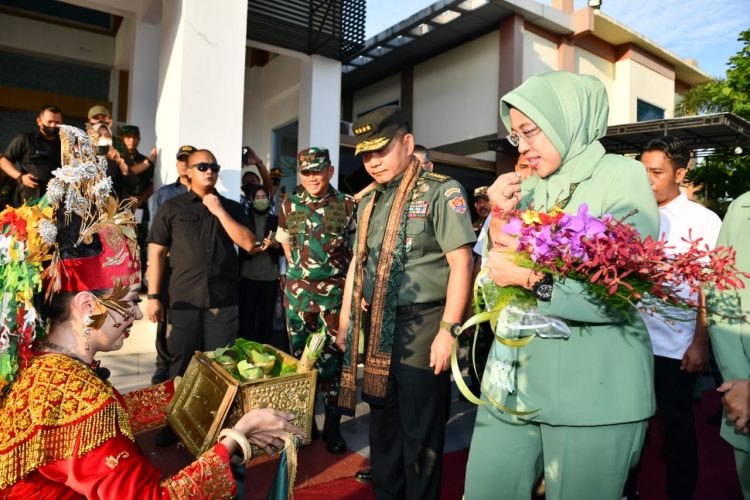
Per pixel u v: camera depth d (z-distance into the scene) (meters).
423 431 2.16
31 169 4.65
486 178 12.09
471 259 2.11
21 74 9.06
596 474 1.51
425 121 13.33
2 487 1.09
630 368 1.51
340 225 3.30
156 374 3.86
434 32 11.99
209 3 4.97
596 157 1.62
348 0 6.83
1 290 1.19
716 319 1.75
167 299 3.36
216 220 3.37
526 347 1.61
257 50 9.44
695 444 2.37
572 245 1.31
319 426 3.70
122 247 1.32
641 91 13.92
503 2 10.80
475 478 1.71
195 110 4.92
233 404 2.22
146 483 1.14
